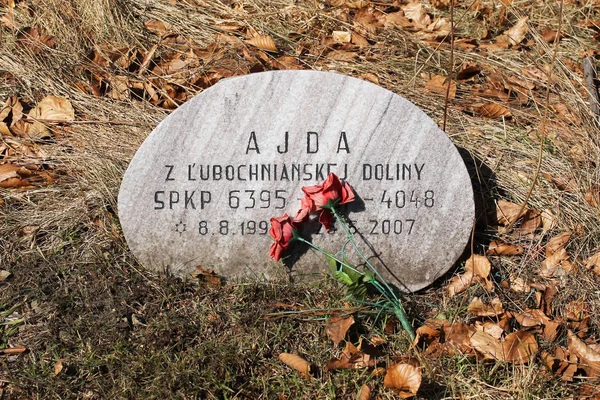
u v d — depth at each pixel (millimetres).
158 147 1543
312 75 1532
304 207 1540
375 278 1580
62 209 1663
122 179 1614
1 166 1716
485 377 1445
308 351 1484
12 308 1520
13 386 1417
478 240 1657
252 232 1568
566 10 2168
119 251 1608
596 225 1675
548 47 2045
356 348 1457
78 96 1861
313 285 1575
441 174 1557
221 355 1453
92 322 1502
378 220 1566
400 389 1406
